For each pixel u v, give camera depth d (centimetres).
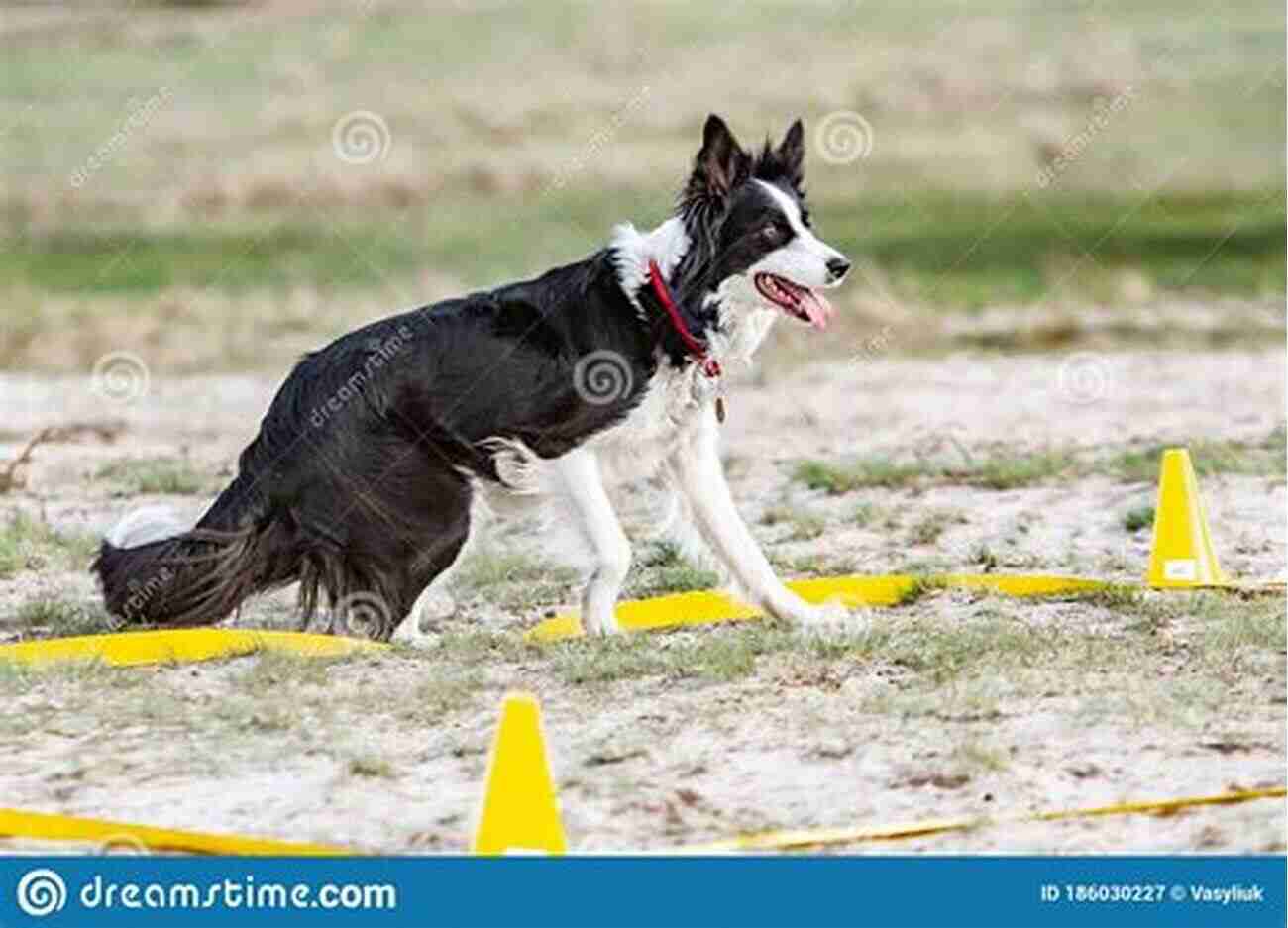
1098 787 963
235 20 4606
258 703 1116
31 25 4559
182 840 925
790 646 1197
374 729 1082
